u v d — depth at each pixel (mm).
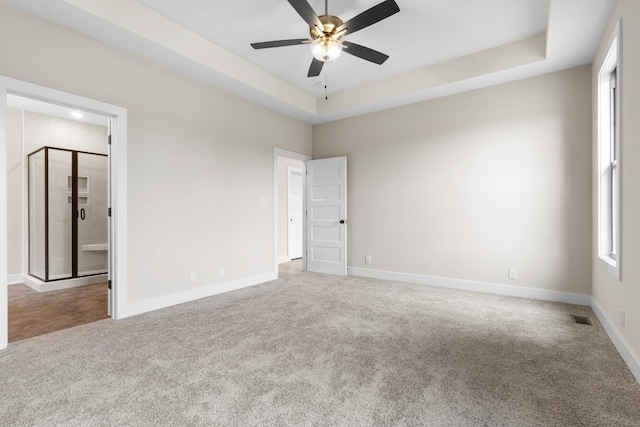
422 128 4355
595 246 3082
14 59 2340
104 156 5043
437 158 4230
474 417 1505
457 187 4078
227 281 4000
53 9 2379
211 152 3828
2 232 2291
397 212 4586
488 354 2186
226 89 3949
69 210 4656
